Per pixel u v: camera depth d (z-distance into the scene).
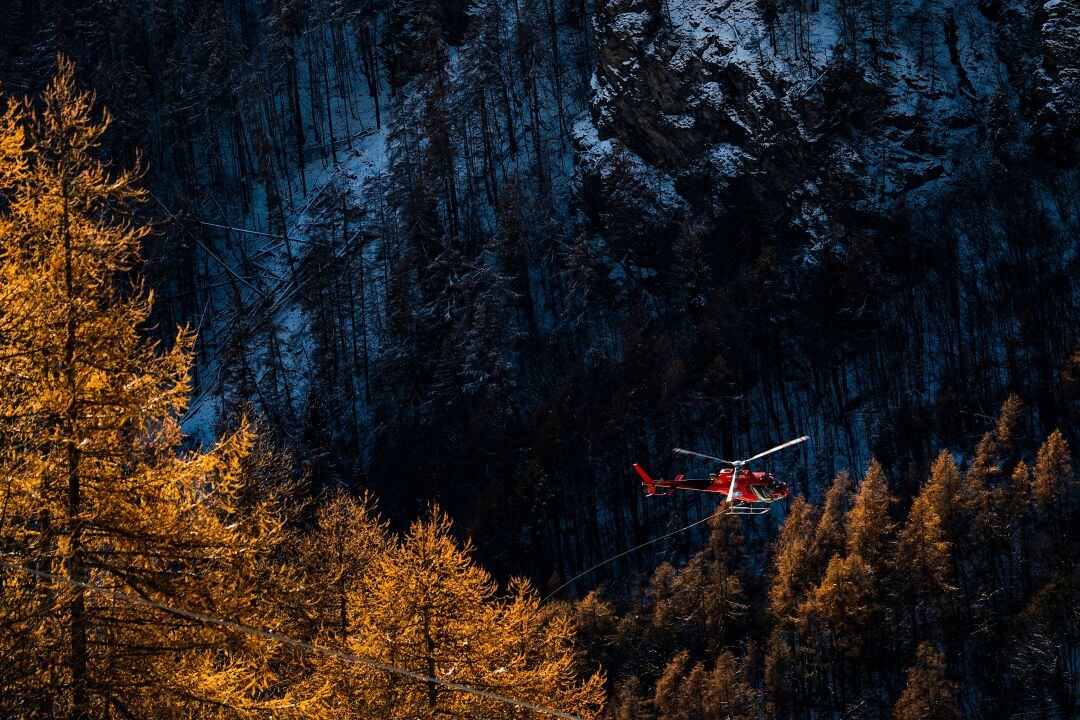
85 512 11.59
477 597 18.28
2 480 11.03
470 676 17.44
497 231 92.50
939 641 54.12
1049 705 49.50
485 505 66.12
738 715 49.03
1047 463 55.88
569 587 69.75
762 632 55.84
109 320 11.92
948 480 56.19
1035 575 55.50
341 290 92.12
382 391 82.38
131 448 12.04
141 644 11.47
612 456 72.56
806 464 72.44
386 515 75.50
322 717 12.09
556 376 84.00
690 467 72.62
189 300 94.81
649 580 66.38
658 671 54.62
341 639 17.80
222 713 11.40
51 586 10.78
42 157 12.31
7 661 10.18
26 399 11.59
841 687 54.12
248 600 12.12
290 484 24.20
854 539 54.53
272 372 77.81
